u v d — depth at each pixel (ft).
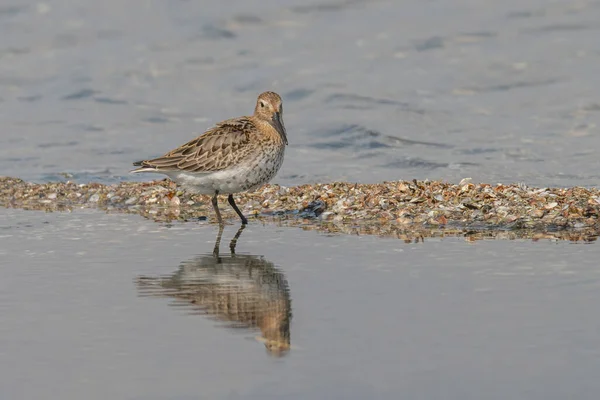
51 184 64.44
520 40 91.30
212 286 40.50
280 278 41.55
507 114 77.15
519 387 28.32
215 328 34.63
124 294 39.42
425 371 29.71
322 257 45.24
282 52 93.04
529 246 45.70
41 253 47.26
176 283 41.09
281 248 47.60
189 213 57.21
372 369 29.96
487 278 40.19
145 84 88.74
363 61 89.61
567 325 33.53
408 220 52.11
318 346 32.19
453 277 40.55
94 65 93.04
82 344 32.94
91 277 42.37
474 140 72.08
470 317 34.81
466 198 53.93
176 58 93.45
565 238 47.11
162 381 29.48
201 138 52.75
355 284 40.01
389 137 73.56
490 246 46.09
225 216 56.13
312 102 81.76
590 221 49.62
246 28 99.04
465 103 80.02
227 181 52.19
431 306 36.35
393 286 39.45
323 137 74.33
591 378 28.76
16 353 32.09
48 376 30.07
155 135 77.15
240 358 31.32
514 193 53.88
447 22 96.58
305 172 66.59
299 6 102.83
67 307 37.50
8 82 89.81
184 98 85.15
